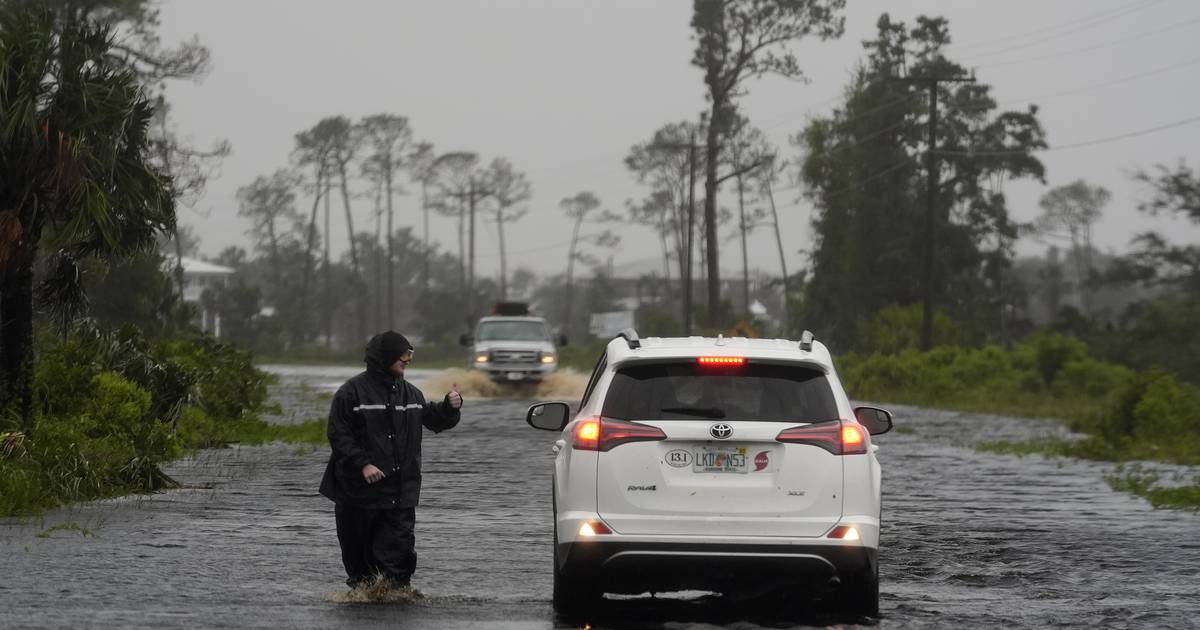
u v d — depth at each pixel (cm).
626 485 3103
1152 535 4822
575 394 15038
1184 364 18288
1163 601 3519
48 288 6744
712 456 3112
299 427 9500
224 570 3784
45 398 6869
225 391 9769
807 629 3117
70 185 6231
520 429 9994
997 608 3400
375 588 3366
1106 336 19775
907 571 4022
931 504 5791
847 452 3134
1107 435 9688
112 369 7956
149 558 3959
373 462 3341
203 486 6022
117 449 6269
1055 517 5353
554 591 3325
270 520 4897
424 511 5334
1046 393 16262
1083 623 3203
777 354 3198
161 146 14250
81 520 4800
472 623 3127
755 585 3164
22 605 3178
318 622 3078
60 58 6288
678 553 3069
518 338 15500
